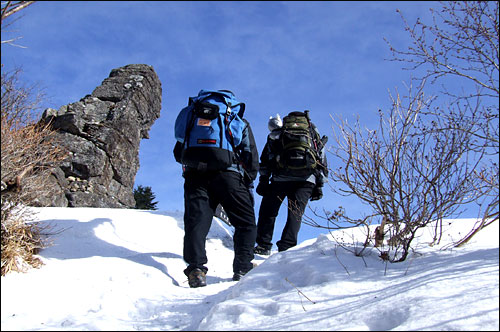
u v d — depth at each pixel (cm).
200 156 435
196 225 435
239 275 444
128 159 1028
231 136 445
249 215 456
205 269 431
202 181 448
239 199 450
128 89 1073
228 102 453
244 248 451
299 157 530
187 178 456
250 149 460
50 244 498
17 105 501
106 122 989
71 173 895
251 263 454
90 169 905
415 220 387
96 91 1048
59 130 936
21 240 443
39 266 440
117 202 973
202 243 434
